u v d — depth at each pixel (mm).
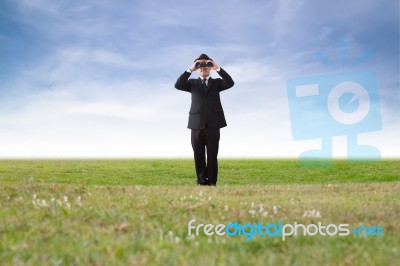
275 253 5469
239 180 19094
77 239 5676
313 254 5246
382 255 5145
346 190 11242
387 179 19766
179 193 9695
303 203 8789
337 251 5414
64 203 8039
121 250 5098
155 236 5977
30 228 6242
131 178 18938
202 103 12836
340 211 7977
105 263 4684
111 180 18234
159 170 21219
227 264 4828
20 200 8281
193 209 7887
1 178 17172
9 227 6238
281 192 10664
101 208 7707
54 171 19953
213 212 7738
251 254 5328
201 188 11031
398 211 8102
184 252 5234
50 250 5172
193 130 12984
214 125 12797
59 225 6531
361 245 5789
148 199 8680
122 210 7629
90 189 9961
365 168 22203
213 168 13109
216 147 12961
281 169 22000
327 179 19703
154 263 4727
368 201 9156
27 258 4934
